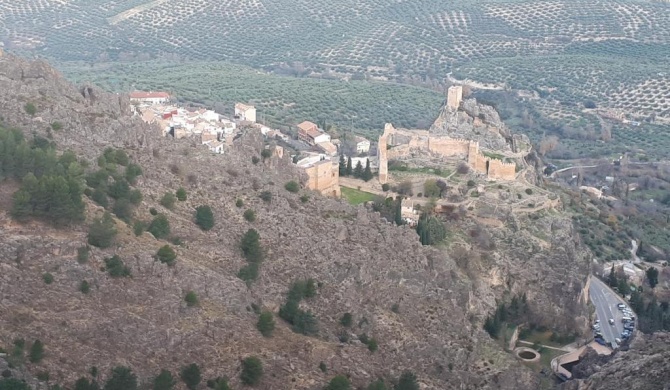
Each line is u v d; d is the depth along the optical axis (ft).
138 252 433.48
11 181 447.42
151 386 381.81
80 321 387.14
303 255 517.14
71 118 539.29
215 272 456.86
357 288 520.42
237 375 408.87
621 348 561.43
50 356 367.86
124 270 420.36
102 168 493.77
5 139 463.42
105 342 389.39
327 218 563.89
